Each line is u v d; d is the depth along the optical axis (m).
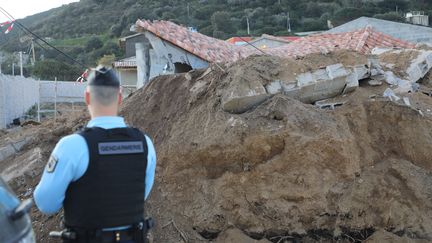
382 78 7.20
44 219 5.82
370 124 6.35
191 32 12.77
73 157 2.86
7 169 7.48
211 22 34.50
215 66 6.89
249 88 6.05
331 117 6.01
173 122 6.50
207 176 5.84
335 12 42.88
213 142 5.79
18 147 8.23
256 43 27.50
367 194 5.70
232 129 5.79
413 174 5.97
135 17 33.31
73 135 2.95
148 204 5.82
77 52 34.12
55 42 36.28
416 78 8.44
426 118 6.52
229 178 5.66
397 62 8.97
